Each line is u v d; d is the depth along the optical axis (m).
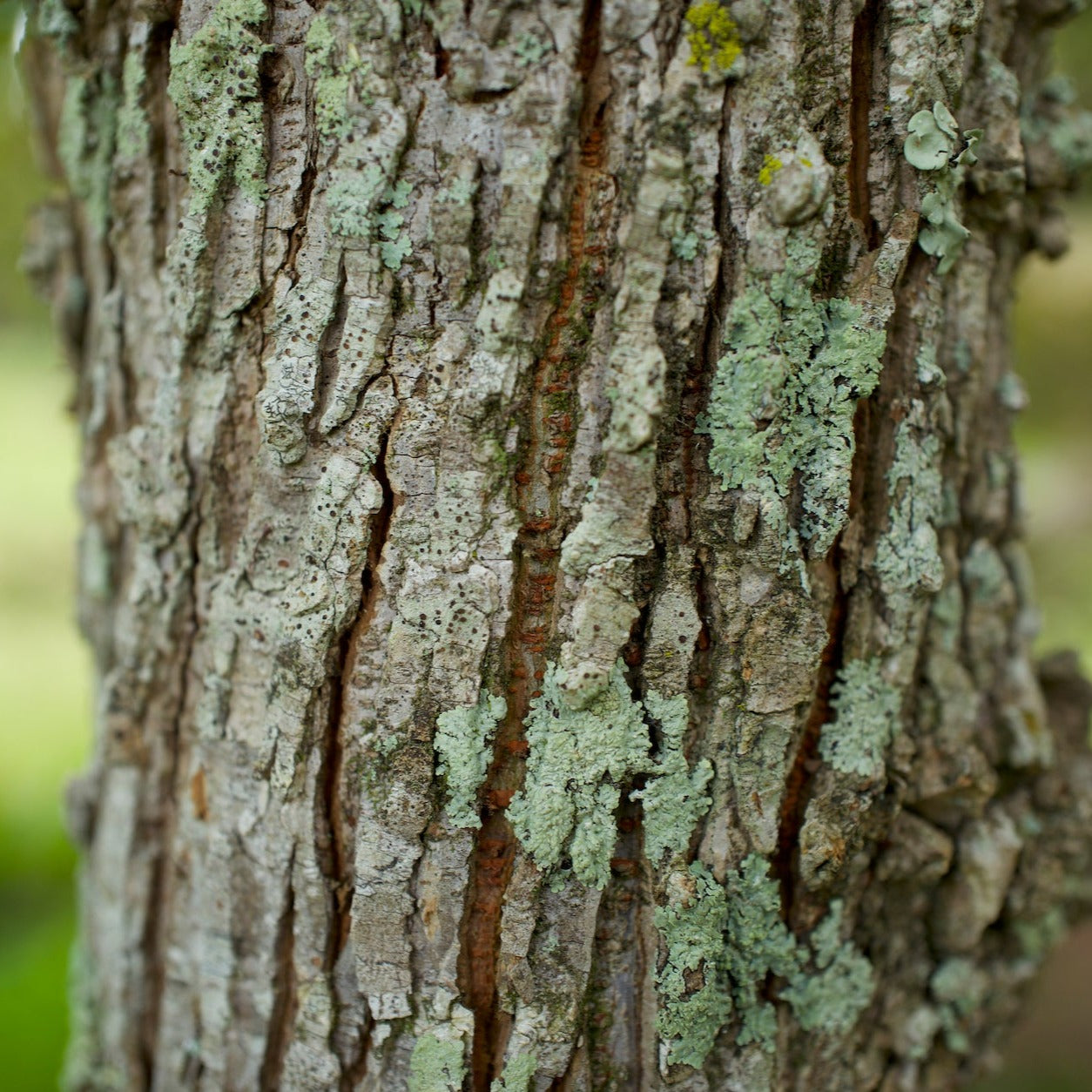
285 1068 1.16
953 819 1.18
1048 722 1.21
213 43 1.13
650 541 1.13
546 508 1.13
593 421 1.13
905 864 1.17
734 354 1.12
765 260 1.12
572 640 1.13
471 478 1.13
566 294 1.12
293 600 1.14
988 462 1.19
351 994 1.15
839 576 1.15
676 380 1.12
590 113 1.12
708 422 1.13
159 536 1.17
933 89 1.12
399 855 1.14
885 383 1.14
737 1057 1.15
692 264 1.12
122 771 1.19
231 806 1.16
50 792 1.98
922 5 1.12
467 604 1.13
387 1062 1.15
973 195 1.16
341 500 1.13
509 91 1.12
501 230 1.12
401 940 1.14
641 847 1.14
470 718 1.13
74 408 1.25
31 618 2.63
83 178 1.18
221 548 1.16
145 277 1.17
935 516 1.15
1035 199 1.19
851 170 1.13
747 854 1.14
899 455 1.14
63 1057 1.42
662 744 1.14
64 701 2.28
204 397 1.15
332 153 1.12
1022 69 1.18
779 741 1.14
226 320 1.14
